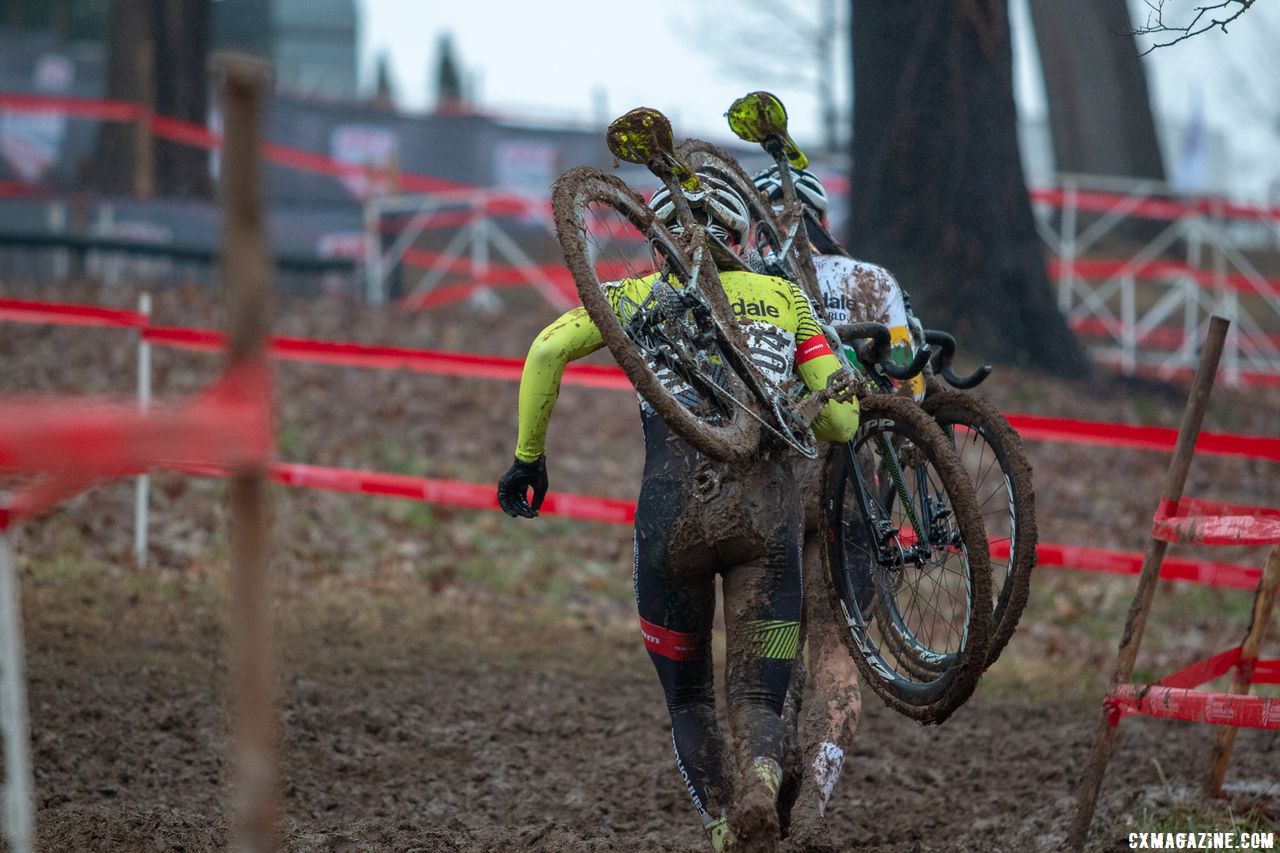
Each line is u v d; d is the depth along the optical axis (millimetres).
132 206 60094
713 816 13852
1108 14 92250
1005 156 56281
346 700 22734
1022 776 20391
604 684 25250
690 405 13805
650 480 13852
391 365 29547
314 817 17828
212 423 7402
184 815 16922
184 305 52500
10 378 42531
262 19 155125
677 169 14828
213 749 19734
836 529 16094
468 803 18781
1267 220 71812
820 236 18531
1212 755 18172
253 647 7641
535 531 36594
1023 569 14492
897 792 19984
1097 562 26359
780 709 13578
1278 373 66938
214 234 60469
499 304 69250
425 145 70875
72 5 164000
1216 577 25891
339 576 31578
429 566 33031
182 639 25172
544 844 16734
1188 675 17219
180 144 72500
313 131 69062
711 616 14359
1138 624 16266
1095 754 16312
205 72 76000
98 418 7285
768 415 13633
